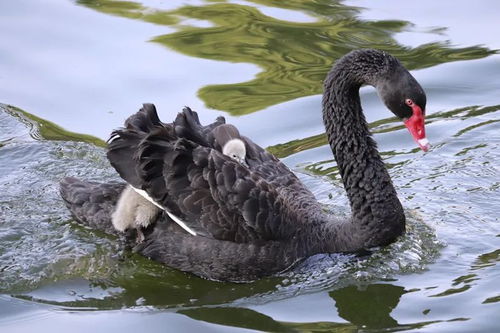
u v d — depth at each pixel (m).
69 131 15.09
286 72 16.52
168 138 11.87
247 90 16.05
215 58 16.98
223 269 11.69
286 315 10.83
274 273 11.67
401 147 14.85
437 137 15.03
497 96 16.09
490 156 14.43
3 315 10.84
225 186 11.56
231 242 11.66
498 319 10.34
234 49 17.27
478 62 16.91
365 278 11.51
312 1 18.95
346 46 17.23
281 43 17.48
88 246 12.41
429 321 10.47
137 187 11.77
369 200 11.95
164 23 18.34
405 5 18.89
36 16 18.56
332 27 18.02
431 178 13.93
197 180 11.64
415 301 10.92
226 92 15.99
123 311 10.98
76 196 12.85
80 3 18.98
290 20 18.39
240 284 11.71
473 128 15.20
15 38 17.72
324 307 10.97
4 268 11.86
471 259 11.84
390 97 11.75
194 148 11.76
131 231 12.33
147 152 11.73
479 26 18.06
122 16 18.59
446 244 12.22
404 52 17.14
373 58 11.81
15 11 18.69
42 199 13.45
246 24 18.22
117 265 12.09
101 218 12.58
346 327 10.48
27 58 17.08
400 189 13.62
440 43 17.48
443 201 13.29
